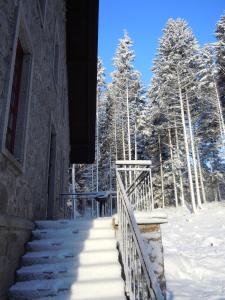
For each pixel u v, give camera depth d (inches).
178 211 912.3
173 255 309.6
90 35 408.8
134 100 1155.9
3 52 133.8
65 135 420.8
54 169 306.8
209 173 1233.4
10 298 135.5
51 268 152.6
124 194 160.9
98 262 158.2
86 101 470.3
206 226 516.1
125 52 1171.9
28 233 177.5
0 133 128.6
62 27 370.3
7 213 141.6
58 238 180.1
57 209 319.0
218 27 1015.0
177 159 1031.6
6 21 137.9
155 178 1186.6
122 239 163.8
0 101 129.8
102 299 134.6
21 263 158.1
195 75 997.2
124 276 154.4
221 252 329.7
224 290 218.7
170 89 984.9
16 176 156.5
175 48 1045.2
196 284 239.9
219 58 955.3
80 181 1437.0
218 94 979.9
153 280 100.0
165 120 1136.2
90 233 182.4
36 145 211.2
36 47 207.2
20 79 181.9
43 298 134.7
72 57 425.7
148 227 176.4
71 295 136.8
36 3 206.5
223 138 940.6
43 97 240.1
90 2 387.2
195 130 1095.0
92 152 556.4
